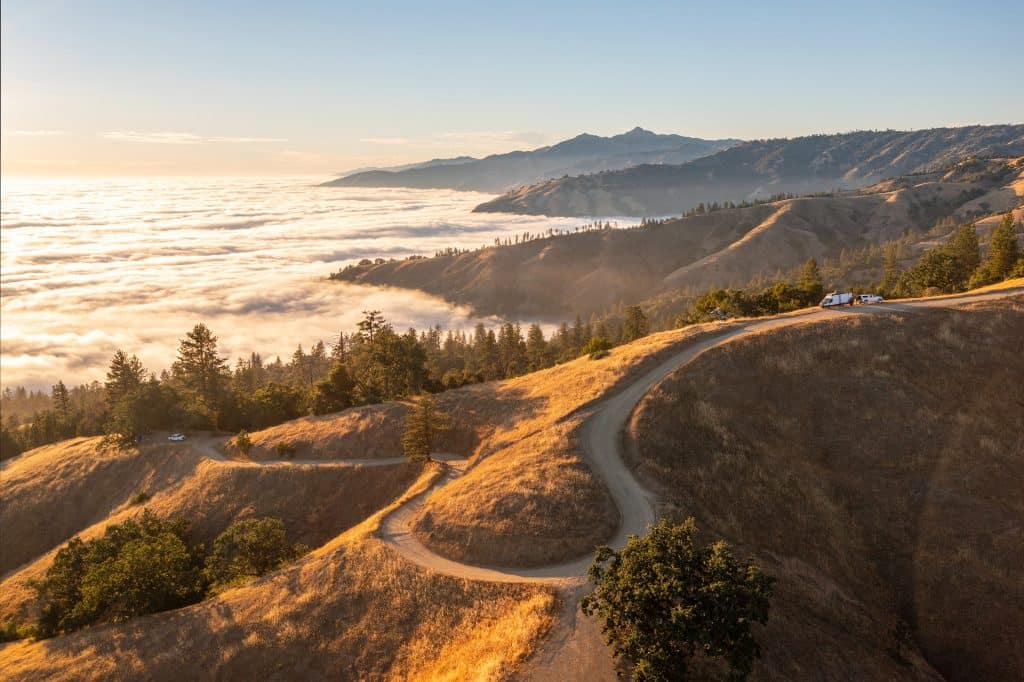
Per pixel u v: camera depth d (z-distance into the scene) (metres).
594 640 29.47
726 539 38.00
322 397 94.88
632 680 26.75
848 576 38.78
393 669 32.44
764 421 51.34
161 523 60.59
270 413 101.06
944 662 35.00
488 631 32.22
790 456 47.91
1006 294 69.62
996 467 45.12
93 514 78.00
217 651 37.41
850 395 53.16
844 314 68.25
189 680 36.00
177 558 50.03
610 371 64.19
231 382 119.75
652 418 51.19
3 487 83.06
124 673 37.50
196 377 106.75
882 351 57.75
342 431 77.50
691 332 71.69
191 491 71.06
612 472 45.62
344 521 62.53
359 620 36.62
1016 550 39.78
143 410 91.81
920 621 37.00
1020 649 35.00
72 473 84.38
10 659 43.12
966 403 50.91
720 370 57.41
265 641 37.00
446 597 36.09
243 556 52.28
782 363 57.59
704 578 26.36
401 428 74.31
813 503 43.78
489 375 153.75
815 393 53.88
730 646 25.06
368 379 106.00
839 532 41.94
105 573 47.59
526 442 54.84
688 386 55.31
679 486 43.12
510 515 41.69
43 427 131.12
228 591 45.22
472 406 73.06
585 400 58.72
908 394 52.47
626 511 41.12
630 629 27.44
